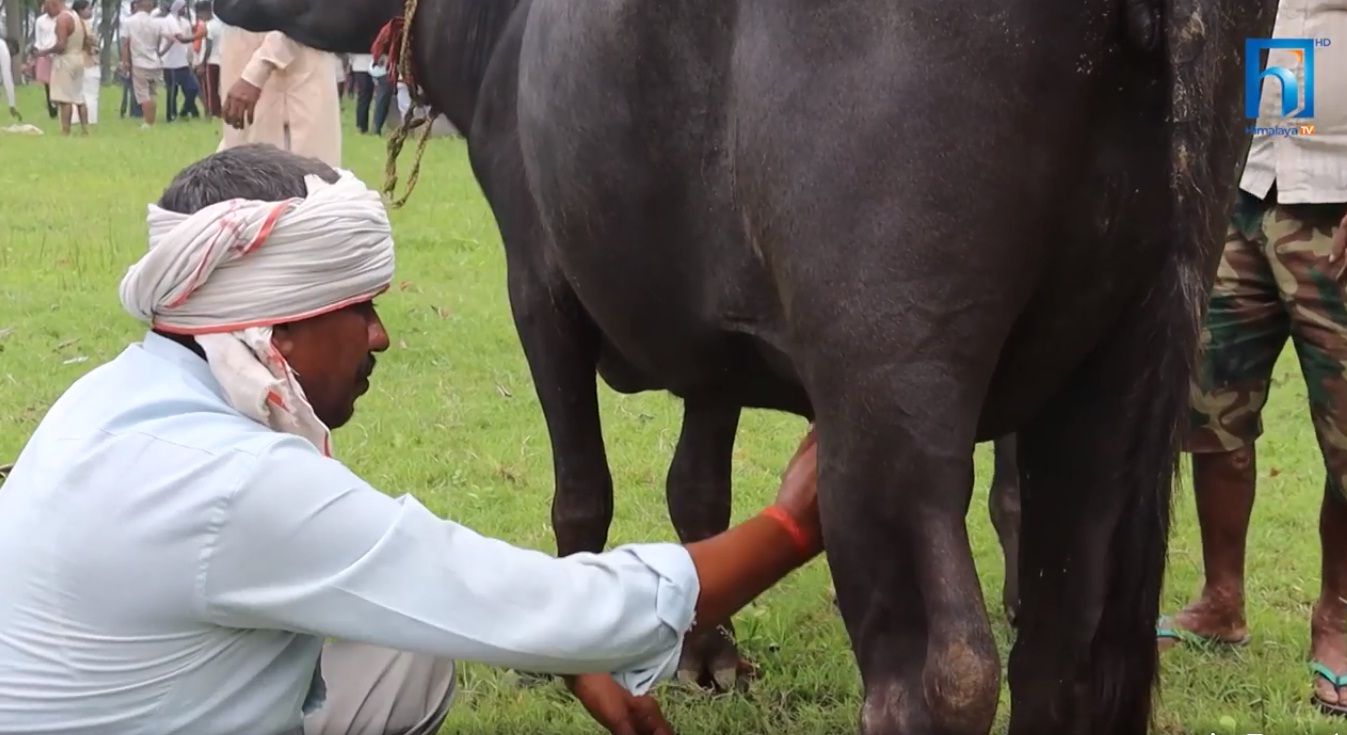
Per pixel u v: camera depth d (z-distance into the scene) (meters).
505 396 6.71
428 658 2.91
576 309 3.54
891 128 2.17
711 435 4.12
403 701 2.90
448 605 2.20
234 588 2.18
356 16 4.20
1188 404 2.44
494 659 2.23
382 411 6.40
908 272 2.19
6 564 2.26
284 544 2.16
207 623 2.24
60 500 2.23
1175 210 2.24
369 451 5.87
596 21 2.69
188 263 2.17
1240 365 4.05
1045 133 2.18
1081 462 2.57
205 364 2.28
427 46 3.89
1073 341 2.42
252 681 2.33
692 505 4.16
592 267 2.95
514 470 5.71
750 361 2.78
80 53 19.64
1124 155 2.27
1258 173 3.82
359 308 2.31
